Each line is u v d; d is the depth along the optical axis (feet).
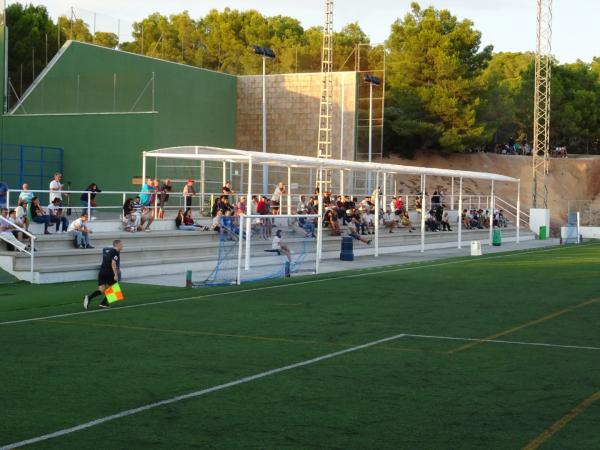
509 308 58.59
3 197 85.40
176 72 158.81
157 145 153.69
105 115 143.74
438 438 25.93
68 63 150.41
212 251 92.12
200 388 32.76
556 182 285.02
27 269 71.77
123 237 86.12
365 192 169.68
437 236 143.02
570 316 54.60
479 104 257.55
